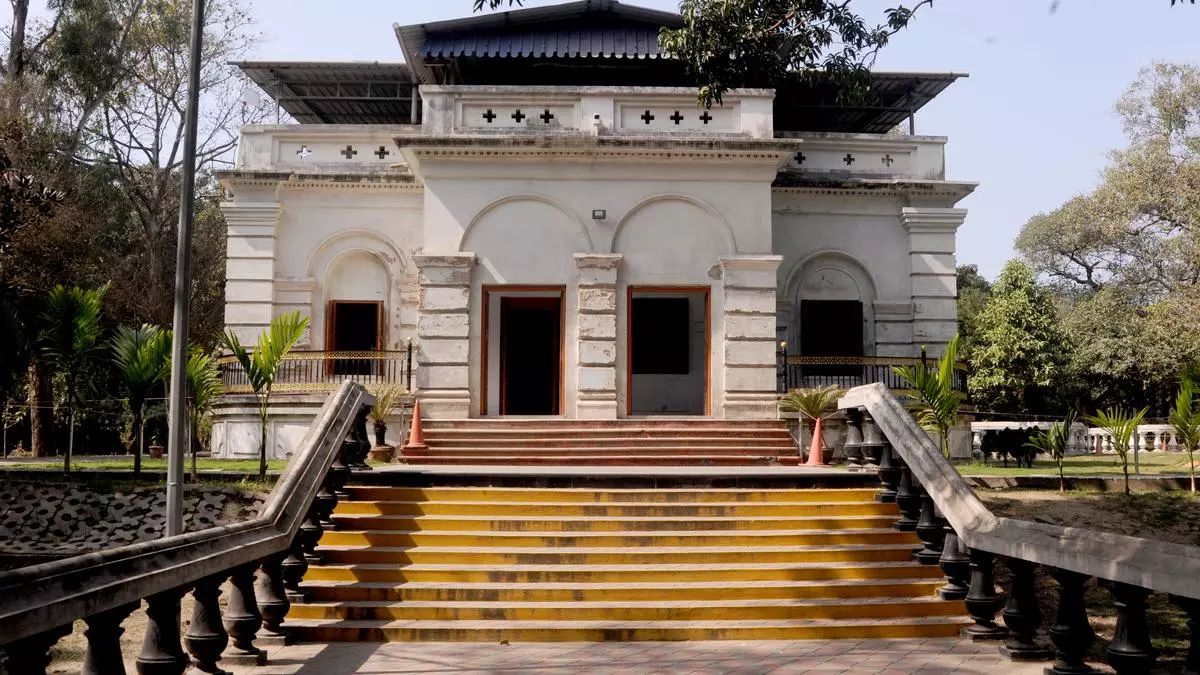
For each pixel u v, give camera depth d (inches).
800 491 492.4
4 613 203.0
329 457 453.1
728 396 808.3
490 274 821.2
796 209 920.9
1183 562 252.1
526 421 779.4
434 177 826.8
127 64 1318.9
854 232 926.4
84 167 1284.4
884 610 399.2
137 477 642.8
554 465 727.7
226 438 843.4
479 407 807.7
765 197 832.3
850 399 536.7
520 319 941.8
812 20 483.2
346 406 501.0
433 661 345.4
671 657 350.9
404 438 797.2
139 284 1363.2
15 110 1117.7
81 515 618.5
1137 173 1332.4
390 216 919.7
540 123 830.5
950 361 590.9
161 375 639.8
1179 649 377.7
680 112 834.2
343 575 418.9
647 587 406.3
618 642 375.2
